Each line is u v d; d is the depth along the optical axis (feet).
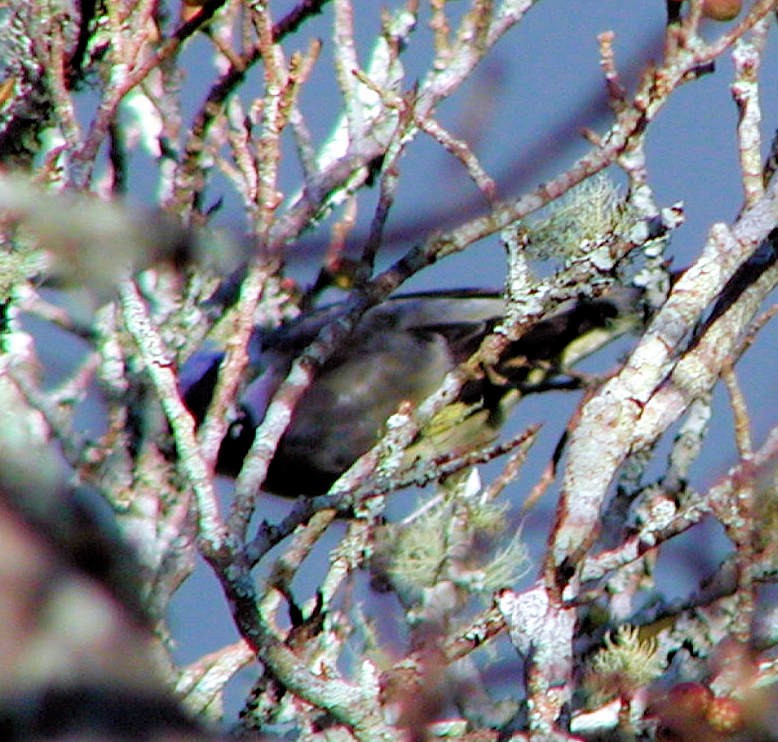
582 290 22.49
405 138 21.99
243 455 28.89
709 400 23.76
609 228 23.13
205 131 24.21
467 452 22.76
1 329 22.94
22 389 22.58
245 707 20.53
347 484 21.72
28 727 10.62
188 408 28.89
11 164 23.39
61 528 12.05
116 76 21.52
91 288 21.91
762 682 19.89
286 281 28.68
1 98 22.94
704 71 22.89
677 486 23.57
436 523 23.56
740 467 19.57
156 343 19.70
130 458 22.72
